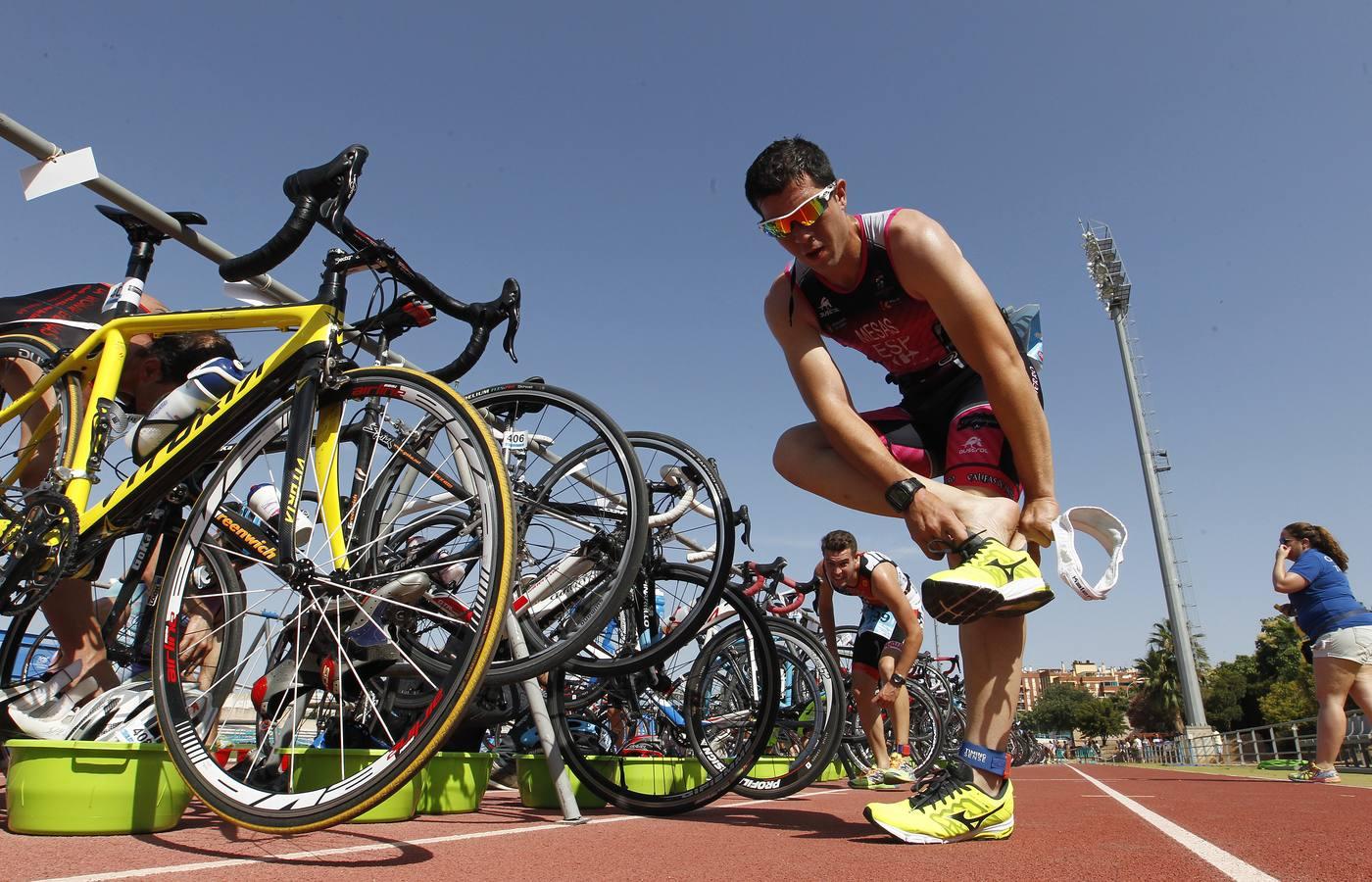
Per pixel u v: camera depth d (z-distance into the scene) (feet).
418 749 5.23
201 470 8.62
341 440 7.88
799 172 6.73
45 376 8.22
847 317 7.27
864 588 14.52
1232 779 20.59
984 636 6.48
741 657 11.73
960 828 6.09
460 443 6.07
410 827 7.31
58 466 7.43
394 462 8.54
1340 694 17.21
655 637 11.03
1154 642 177.68
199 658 7.36
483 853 5.59
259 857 5.26
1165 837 6.45
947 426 7.59
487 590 5.55
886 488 6.64
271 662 7.36
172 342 8.95
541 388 9.37
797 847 6.01
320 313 6.87
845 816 8.86
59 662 8.59
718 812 9.45
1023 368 6.58
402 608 6.84
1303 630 17.89
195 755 5.97
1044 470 6.65
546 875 4.65
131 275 9.45
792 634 13.03
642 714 12.12
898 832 6.09
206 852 5.44
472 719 11.28
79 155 9.27
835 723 12.25
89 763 6.08
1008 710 6.39
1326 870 4.71
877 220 6.88
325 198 7.00
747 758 9.67
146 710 7.34
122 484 7.14
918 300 6.97
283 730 7.45
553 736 8.34
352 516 7.38
